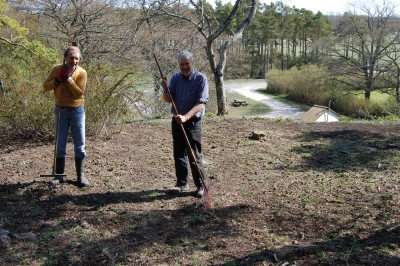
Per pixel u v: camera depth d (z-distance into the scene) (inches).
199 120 187.8
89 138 300.2
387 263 131.6
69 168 229.1
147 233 156.6
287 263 132.9
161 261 136.6
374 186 205.8
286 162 254.5
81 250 143.0
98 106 302.4
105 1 656.4
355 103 1286.9
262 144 295.3
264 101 1672.0
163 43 730.8
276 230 159.5
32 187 197.5
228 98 1696.6
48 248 143.6
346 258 134.6
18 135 299.9
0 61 303.9
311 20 2181.3
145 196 193.5
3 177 212.2
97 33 631.8
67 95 192.5
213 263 134.8
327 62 1258.0
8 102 282.4
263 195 197.0
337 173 230.5
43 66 292.2
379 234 153.2
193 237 153.6
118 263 134.9
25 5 664.4
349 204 183.2
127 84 320.2
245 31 1968.5
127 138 305.0
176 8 612.4
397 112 643.5
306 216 171.5
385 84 1151.6
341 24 1226.6
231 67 1321.4
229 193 200.1
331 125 365.7
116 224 163.8
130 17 669.3
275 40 2171.5
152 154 263.4
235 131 337.1
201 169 191.3
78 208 177.9
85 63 307.4
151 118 403.5
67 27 636.1
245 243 148.6
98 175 220.1
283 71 1904.5
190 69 181.9
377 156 263.6
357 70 1176.8
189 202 187.5
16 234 150.3
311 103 1572.3
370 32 1153.4
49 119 286.8
